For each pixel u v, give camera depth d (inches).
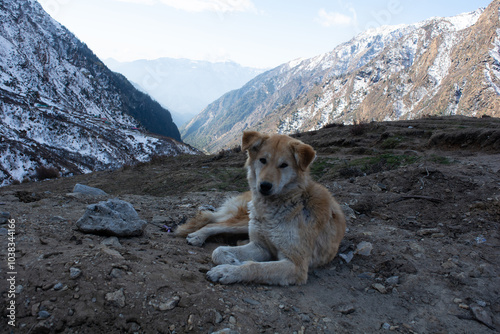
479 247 42.6
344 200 64.4
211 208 61.9
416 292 34.9
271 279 34.2
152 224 50.4
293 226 36.6
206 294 28.8
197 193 82.3
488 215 49.8
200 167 209.6
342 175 108.9
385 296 34.8
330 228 40.1
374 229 51.3
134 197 70.8
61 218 42.3
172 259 35.1
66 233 37.8
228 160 223.3
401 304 33.4
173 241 42.9
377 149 176.7
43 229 37.9
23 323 24.1
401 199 60.9
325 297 33.8
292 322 28.6
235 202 49.9
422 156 105.7
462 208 53.9
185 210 60.9
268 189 36.3
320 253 39.1
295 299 32.4
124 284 27.8
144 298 27.0
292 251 35.8
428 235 47.1
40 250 31.5
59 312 24.9
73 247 33.4
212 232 44.6
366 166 114.8
